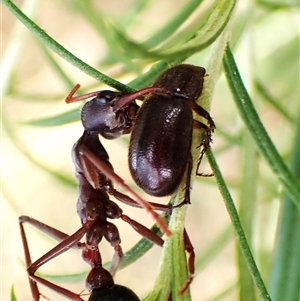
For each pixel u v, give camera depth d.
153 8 0.18
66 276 0.11
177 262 0.10
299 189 0.11
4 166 0.18
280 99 0.13
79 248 0.11
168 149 0.10
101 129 0.11
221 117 0.15
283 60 0.14
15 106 0.18
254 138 0.10
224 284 0.18
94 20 0.11
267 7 0.12
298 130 0.11
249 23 0.12
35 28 0.10
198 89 0.10
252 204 0.11
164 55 0.10
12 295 0.10
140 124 0.10
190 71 0.11
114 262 0.11
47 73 0.19
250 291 0.10
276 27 0.14
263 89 0.12
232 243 0.18
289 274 0.11
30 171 0.18
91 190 0.11
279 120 0.17
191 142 0.10
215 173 0.10
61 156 0.17
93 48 0.19
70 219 0.18
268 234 0.13
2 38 0.20
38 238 0.19
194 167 0.10
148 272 0.18
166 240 0.10
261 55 0.14
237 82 0.10
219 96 0.15
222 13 0.10
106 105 0.11
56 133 0.17
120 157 0.18
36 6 0.13
